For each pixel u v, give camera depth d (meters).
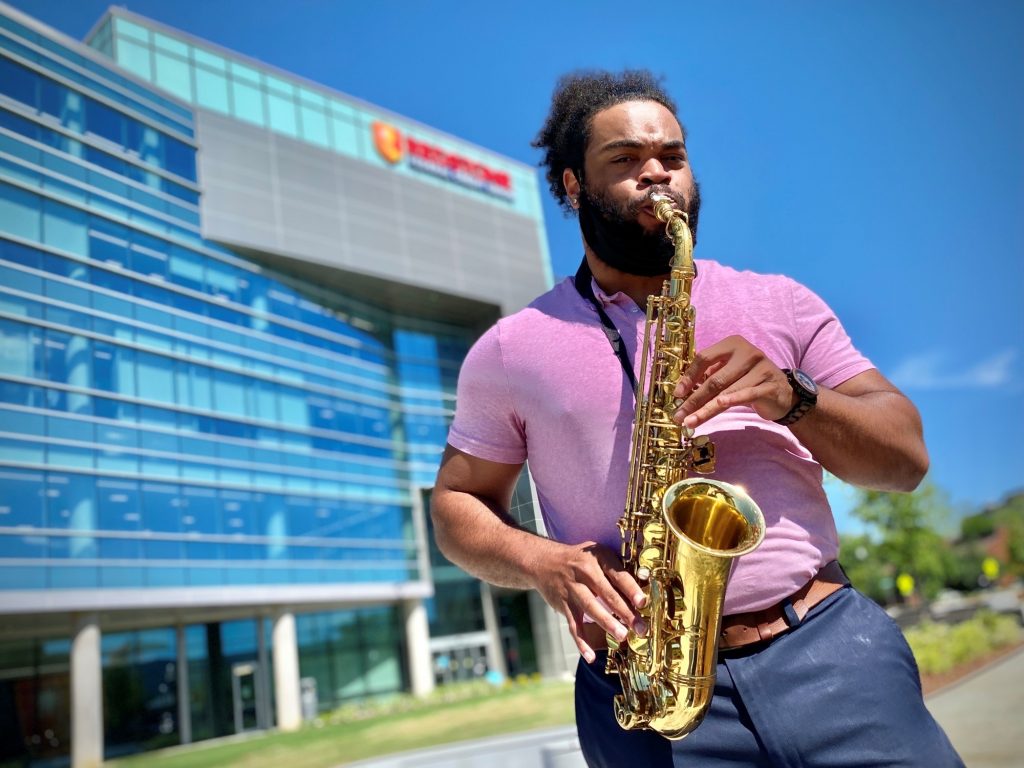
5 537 23.59
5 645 24.89
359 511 33.00
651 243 1.83
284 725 28.84
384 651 33.41
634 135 1.81
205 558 27.69
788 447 1.74
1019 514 66.06
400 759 8.29
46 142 27.34
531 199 43.69
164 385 28.38
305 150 35.72
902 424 1.64
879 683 1.57
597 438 1.80
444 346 38.84
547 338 1.90
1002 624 22.00
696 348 1.79
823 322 1.86
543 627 35.19
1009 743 8.59
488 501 2.04
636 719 1.59
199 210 31.61
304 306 34.09
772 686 1.58
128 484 26.48
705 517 1.67
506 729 16.62
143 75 32.50
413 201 38.75
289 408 32.00
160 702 27.17
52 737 24.92
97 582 24.97
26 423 24.70
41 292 26.02
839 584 1.71
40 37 28.00
